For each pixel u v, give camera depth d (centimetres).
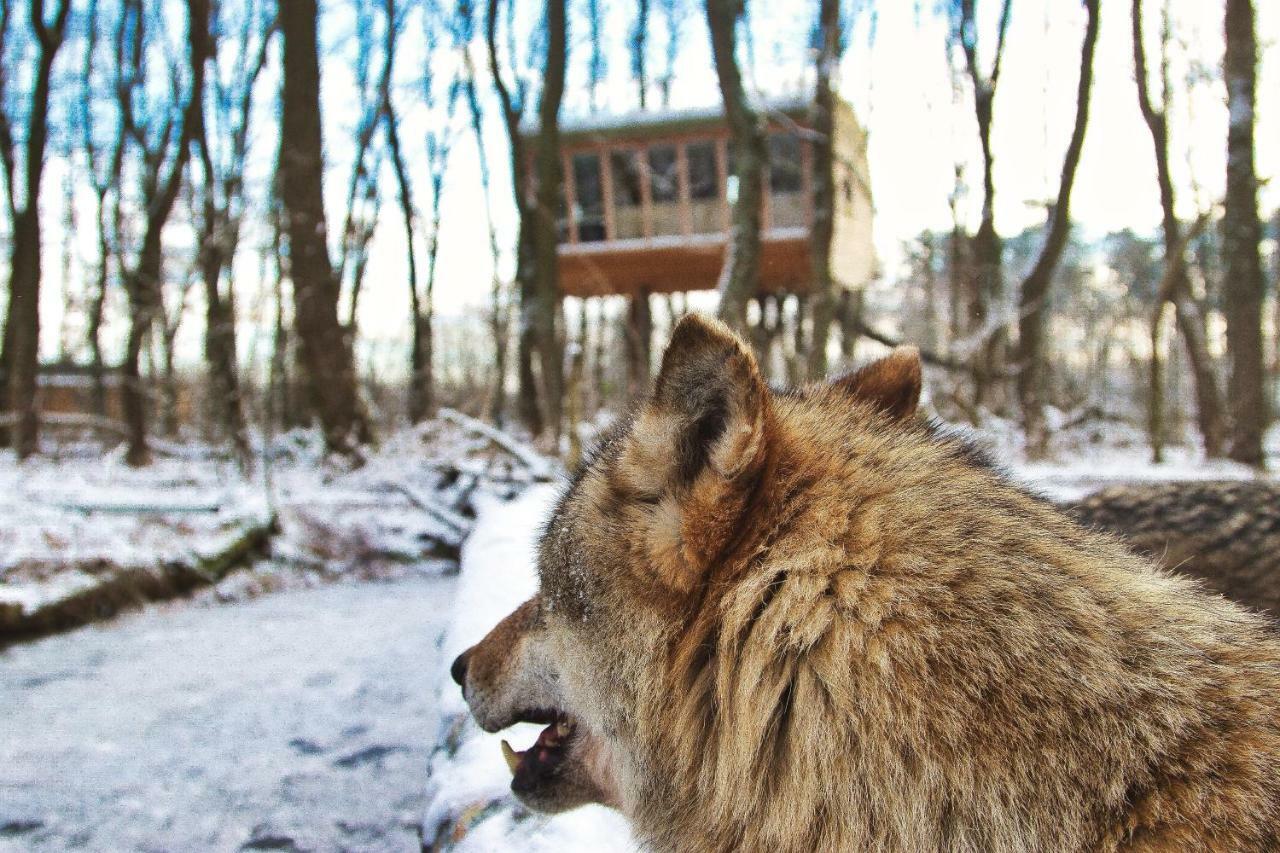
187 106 1548
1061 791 123
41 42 1619
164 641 741
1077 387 3856
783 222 1911
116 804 439
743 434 140
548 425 1492
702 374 144
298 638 754
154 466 1489
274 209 1423
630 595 158
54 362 2823
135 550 870
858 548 140
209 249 1523
